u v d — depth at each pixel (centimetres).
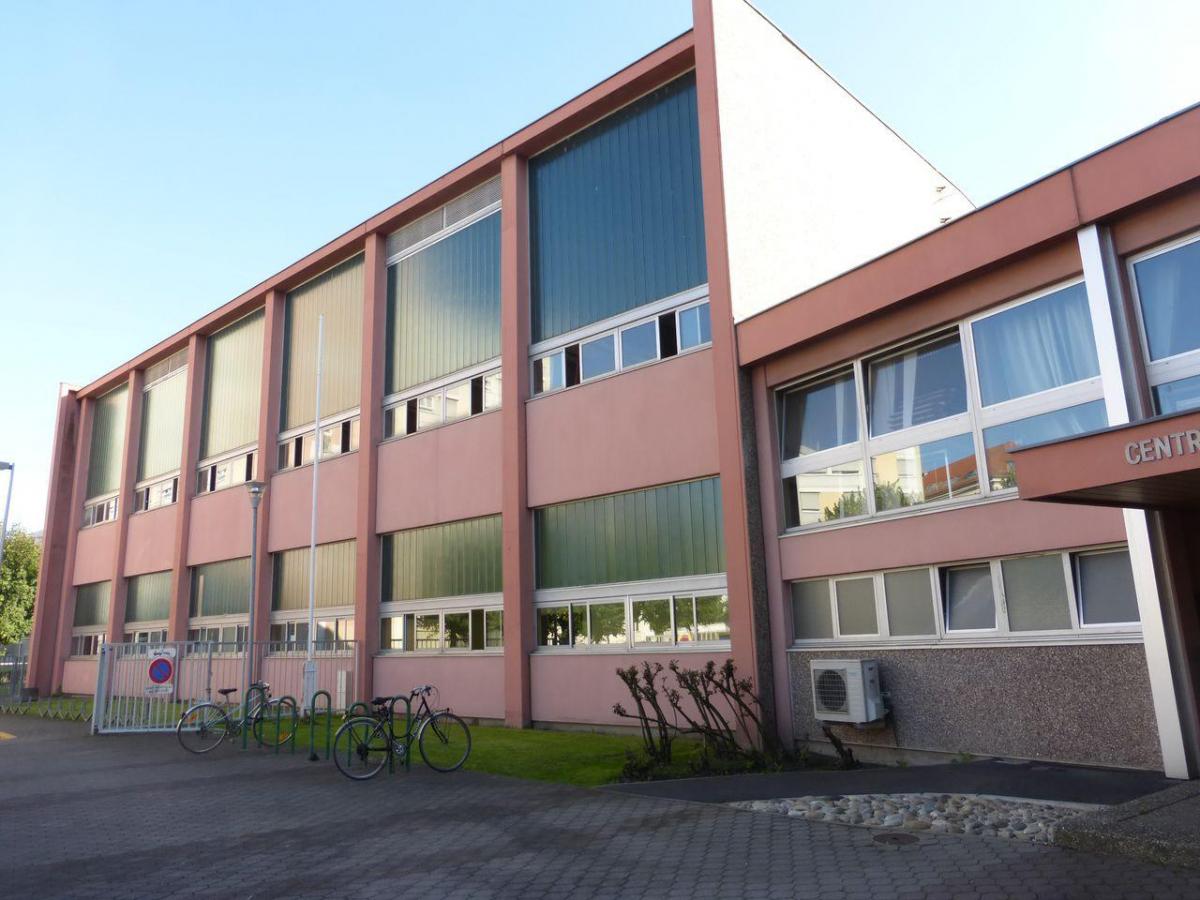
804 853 669
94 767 1311
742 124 1502
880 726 1107
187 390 2833
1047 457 709
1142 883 543
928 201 2123
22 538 5247
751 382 1366
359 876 664
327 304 2367
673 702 1205
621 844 729
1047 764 935
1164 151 863
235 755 1399
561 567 1638
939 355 1135
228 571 2555
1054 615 979
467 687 1769
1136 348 900
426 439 1961
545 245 1788
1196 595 868
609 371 1612
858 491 1212
